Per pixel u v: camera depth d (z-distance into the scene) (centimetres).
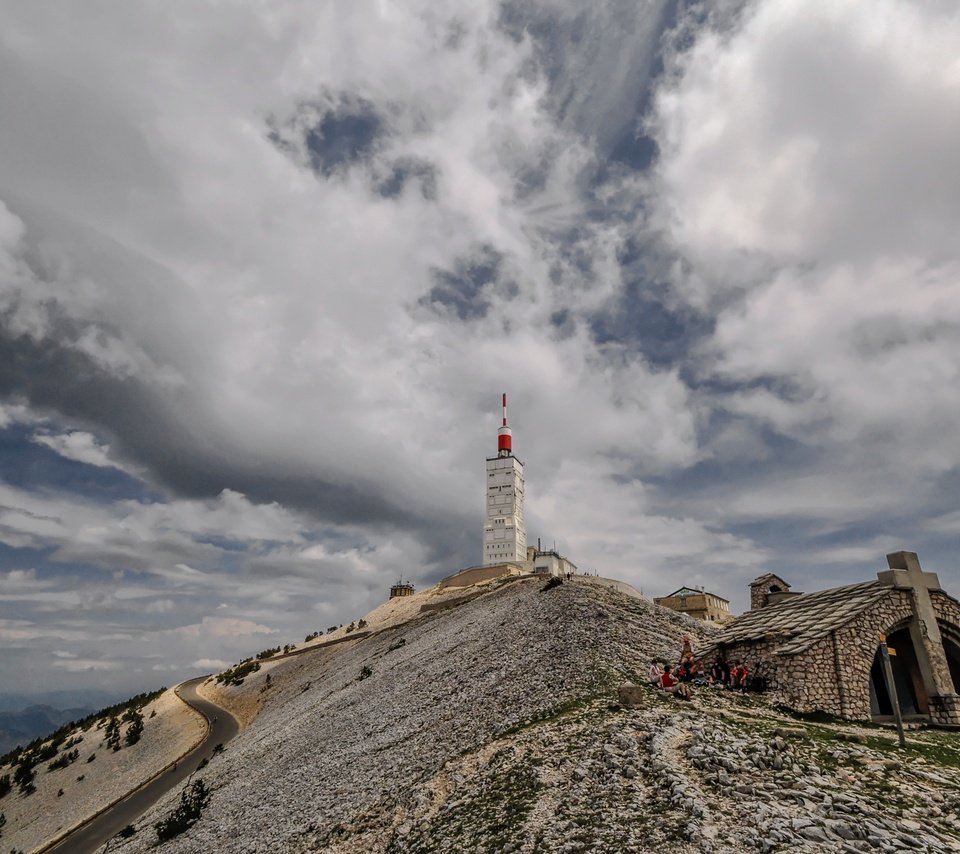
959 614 3375
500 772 2295
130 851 4603
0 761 12088
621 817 1691
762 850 1420
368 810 2661
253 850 3022
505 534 16662
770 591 4791
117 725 11988
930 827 1540
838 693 3053
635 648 4350
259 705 11006
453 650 6309
